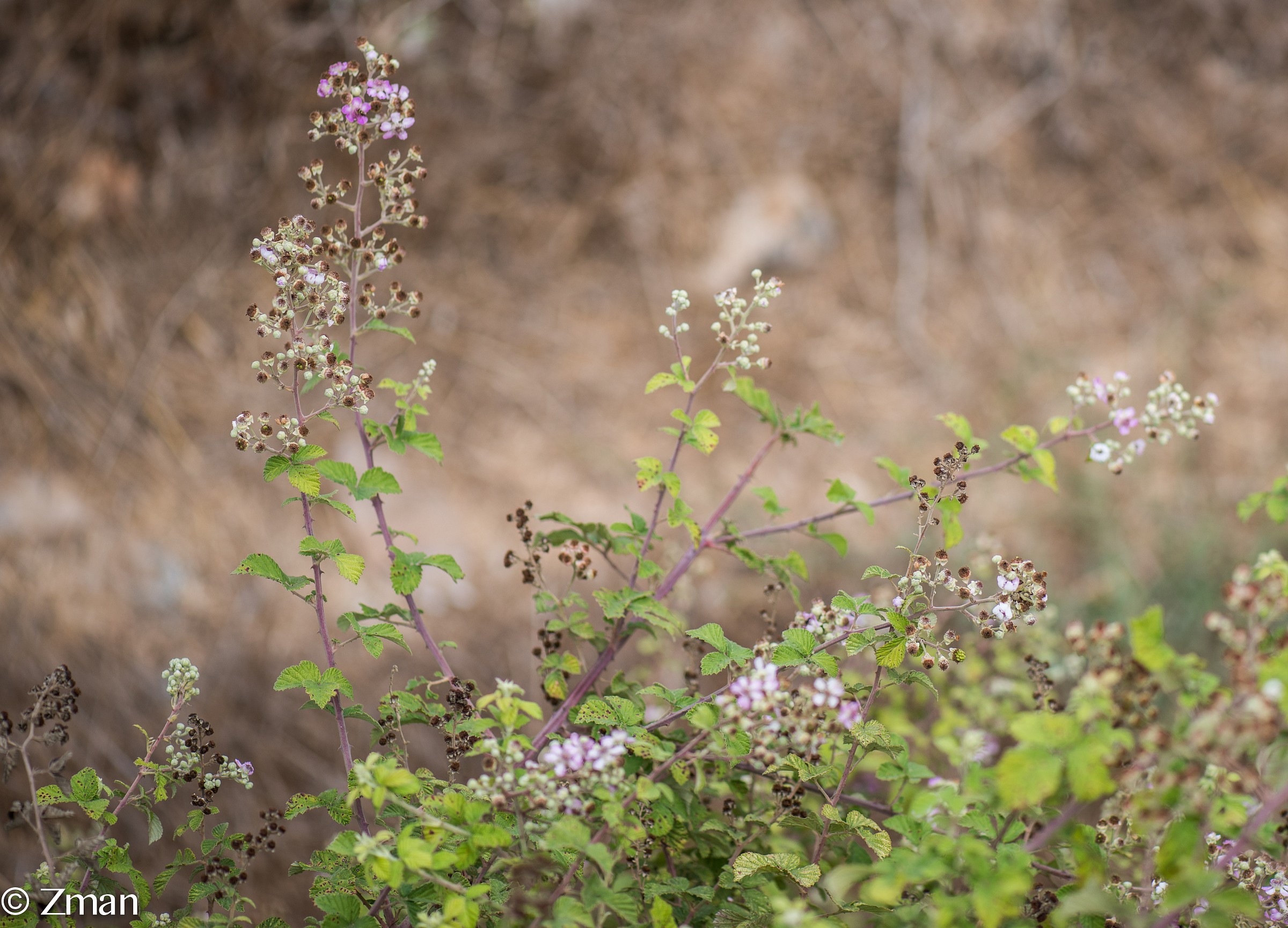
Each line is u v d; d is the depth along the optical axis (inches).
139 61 219.0
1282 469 207.3
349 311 74.3
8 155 206.2
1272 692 47.6
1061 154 272.4
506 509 192.9
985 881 53.9
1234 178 271.7
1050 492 199.0
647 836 67.4
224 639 163.0
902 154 259.6
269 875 129.9
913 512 197.3
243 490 185.0
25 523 170.7
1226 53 290.4
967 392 229.0
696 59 257.1
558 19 251.3
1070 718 50.2
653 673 129.1
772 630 91.3
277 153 219.8
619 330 227.8
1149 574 180.5
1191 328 243.8
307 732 150.6
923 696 105.6
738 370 224.7
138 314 201.2
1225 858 54.6
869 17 270.5
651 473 81.3
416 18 239.3
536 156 241.8
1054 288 251.3
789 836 85.4
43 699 73.4
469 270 228.2
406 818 69.4
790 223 243.1
